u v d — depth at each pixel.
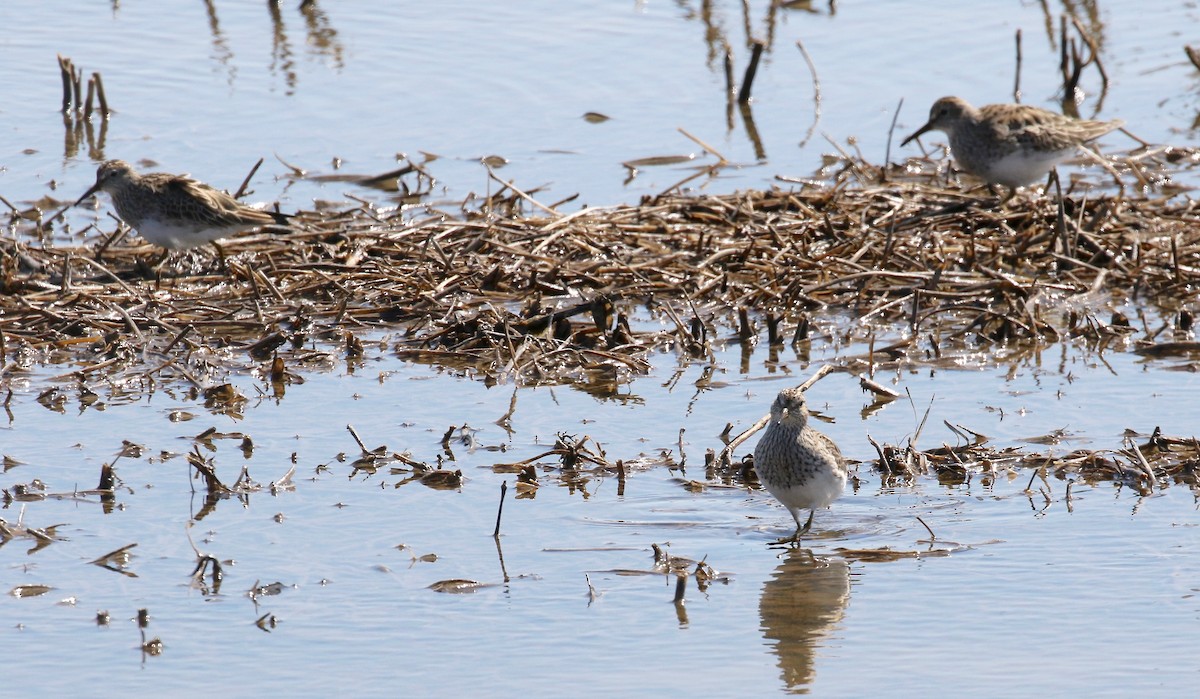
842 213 19.12
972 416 14.13
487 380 15.29
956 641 10.18
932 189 19.95
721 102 24.27
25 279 17.09
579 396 14.85
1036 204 19.22
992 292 16.91
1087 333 16.19
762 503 12.43
